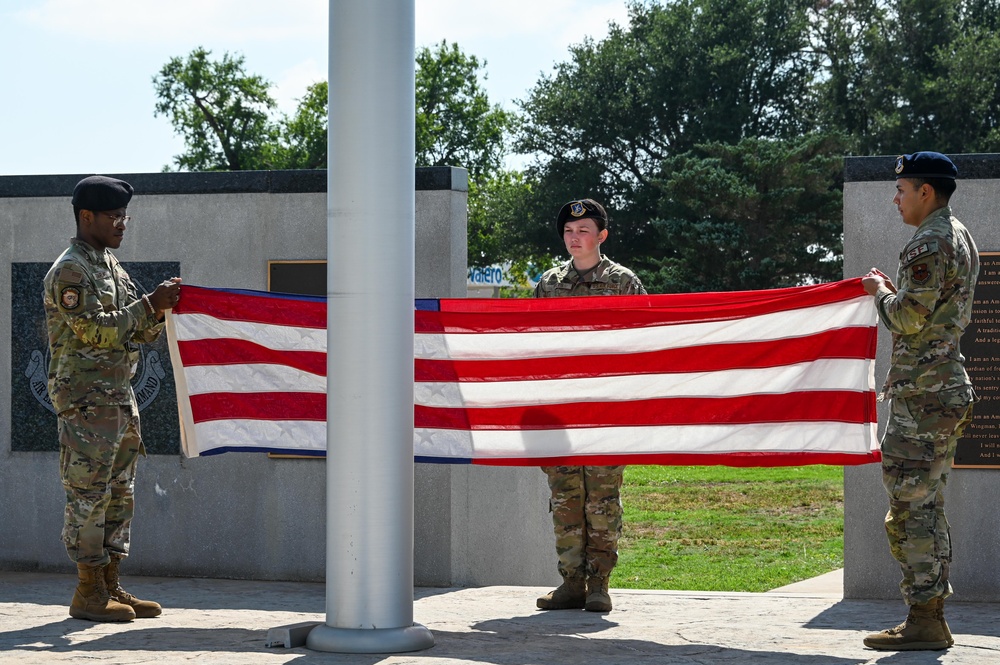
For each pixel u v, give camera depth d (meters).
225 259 7.46
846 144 44.38
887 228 6.57
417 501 7.16
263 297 6.45
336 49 4.88
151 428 7.52
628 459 6.12
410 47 4.93
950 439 5.00
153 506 7.54
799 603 6.41
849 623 5.76
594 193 52.53
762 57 51.38
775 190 41.59
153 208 7.55
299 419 6.44
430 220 7.14
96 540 5.74
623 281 6.51
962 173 6.46
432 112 55.91
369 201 4.83
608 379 6.24
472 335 6.40
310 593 6.84
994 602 6.42
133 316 5.79
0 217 7.68
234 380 6.45
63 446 5.72
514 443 6.31
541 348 6.34
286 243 7.38
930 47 49.94
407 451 4.91
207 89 52.06
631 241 51.06
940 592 4.94
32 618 5.88
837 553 10.71
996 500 6.42
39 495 7.61
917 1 49.72
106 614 5.78
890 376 5.10
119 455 5.93
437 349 6.41
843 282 5.87
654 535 12.05
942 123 47.91
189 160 52.81
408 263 4.91
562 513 6.27
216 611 6.19
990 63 46.81
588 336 6.28
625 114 51.78
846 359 5.87
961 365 5.03
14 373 7.64
